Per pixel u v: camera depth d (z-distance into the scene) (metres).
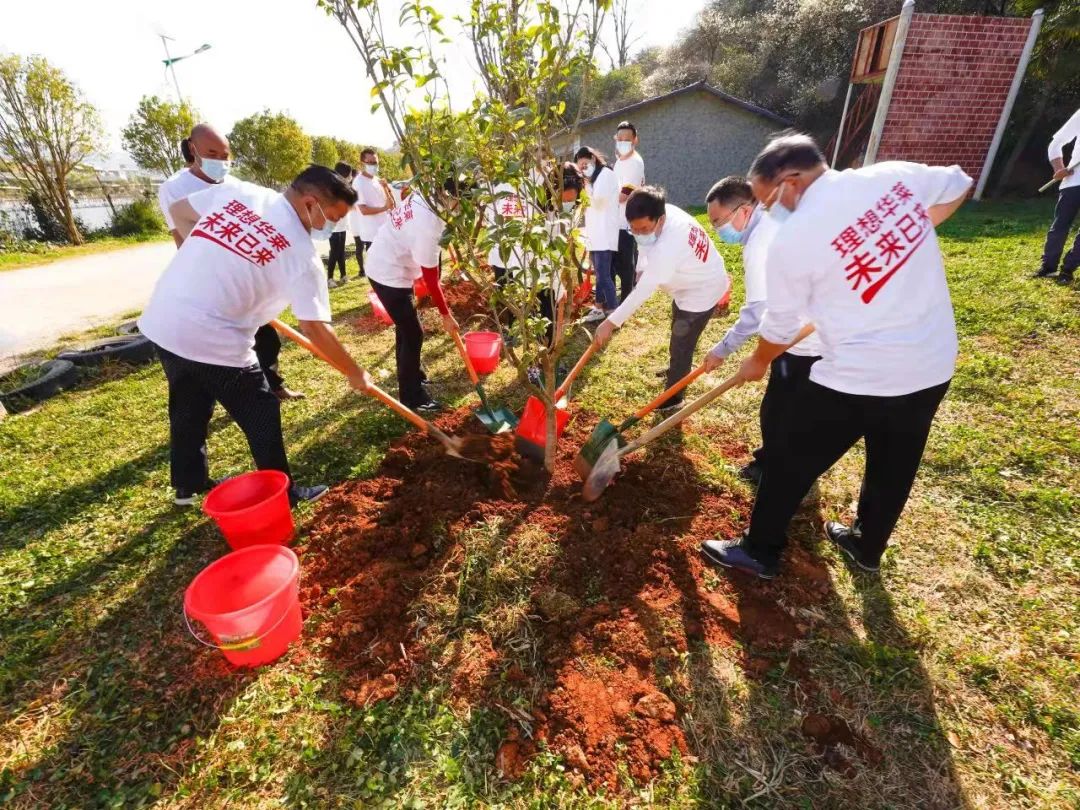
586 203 2.53
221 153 3.62
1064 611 2.23
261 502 2.52
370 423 3.88
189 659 2.21
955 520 2.71
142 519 3.03
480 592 2.41
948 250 6.90
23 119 16.06
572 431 3.66
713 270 3.31
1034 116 11.97
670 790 1.72
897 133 9.84
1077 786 1.69
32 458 3.73
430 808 1.70
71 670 2.19
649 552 2.59
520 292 2.57
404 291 3.75
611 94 25.42
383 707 1.98
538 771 1.77
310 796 1.75
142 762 1.86
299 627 2.28
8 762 1.87
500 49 2.22
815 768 1.78
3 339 7.11
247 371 2.73
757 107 17.38
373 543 2.67
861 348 1.85
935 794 1.69
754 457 3.17
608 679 2.03
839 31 16.25
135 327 6.86
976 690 1.98
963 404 3.60
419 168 2.27
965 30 9.04
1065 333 4.34
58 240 17.88
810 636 2.20
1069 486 2.86
